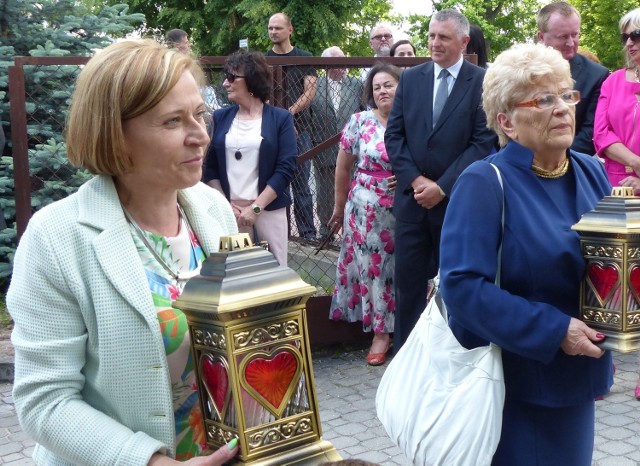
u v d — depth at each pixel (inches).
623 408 183.9
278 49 338.6
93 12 319.3
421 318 95.0
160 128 63.7
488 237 85.5
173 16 789.2
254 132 211.6
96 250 64.0
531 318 81.7
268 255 60.4
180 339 65.9
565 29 196.9
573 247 84.2
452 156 189.8
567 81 87.2
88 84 63.6
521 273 85.1
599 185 91.7
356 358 225.3
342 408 188.2
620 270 79.1
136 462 61.3
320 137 233.1
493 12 911.7
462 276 84.8
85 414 63.1
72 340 63.7
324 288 234.4
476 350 88.0
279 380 59.2
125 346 63.8
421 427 89.4
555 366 87.3
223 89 229.8
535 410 89.0
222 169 213.8
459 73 191.5
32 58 210.8
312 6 724.7
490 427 86.1
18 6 280.4
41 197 245.0
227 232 77.1
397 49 298.0
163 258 68.9
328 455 60.2
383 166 211.3
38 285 63.8
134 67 62.6
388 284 216.2
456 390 87.9
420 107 192.7
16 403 64.1
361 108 234.1
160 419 64.2
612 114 192.1
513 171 87.9
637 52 187.9
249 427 58.2
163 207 69.9
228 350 57.2
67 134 65.3
